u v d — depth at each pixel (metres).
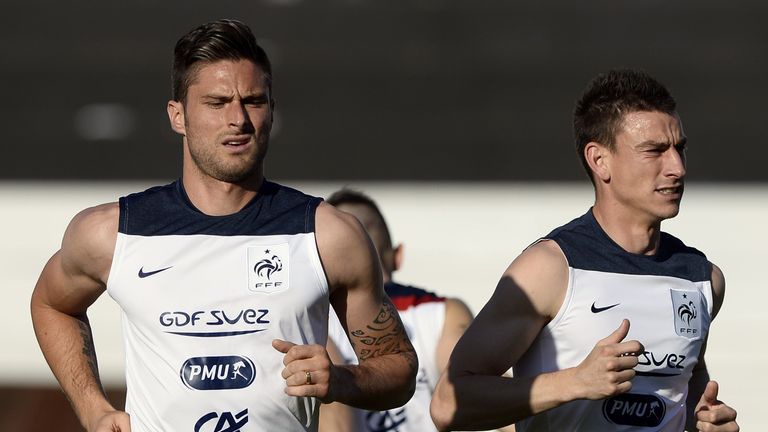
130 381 11.40
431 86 77.75
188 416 11.09
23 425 24.59
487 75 78.62
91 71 79.56
